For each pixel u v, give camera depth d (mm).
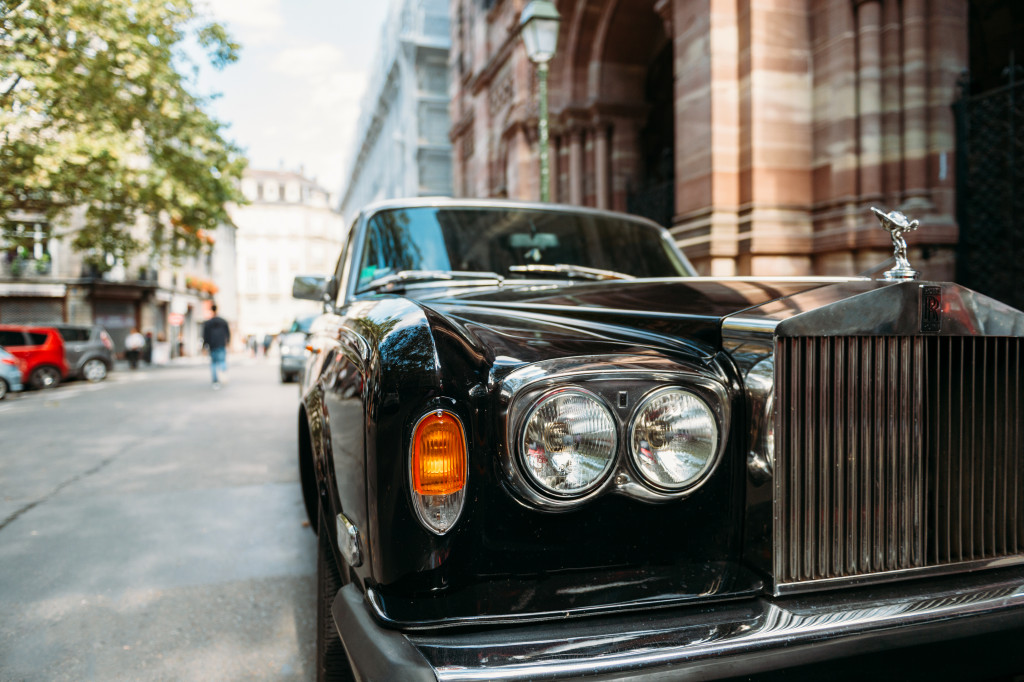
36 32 11664
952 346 1478
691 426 1259
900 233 1593
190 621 2561
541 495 1159
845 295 1392
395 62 33125
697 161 7480
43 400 11875
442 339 1272
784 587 1292
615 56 12195
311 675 2166
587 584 1199
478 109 17266
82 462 5613
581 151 12609
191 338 44969
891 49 6531
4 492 4582
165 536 3580
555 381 1182
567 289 2072
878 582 1385
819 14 7016
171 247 17578
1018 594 1360
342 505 1435
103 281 33219
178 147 15312
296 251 76938
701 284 1889
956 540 1479
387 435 1188
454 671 1042
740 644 1144
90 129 12898
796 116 7094
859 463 1384
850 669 1217
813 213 7117
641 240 3143
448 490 1158
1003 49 9836
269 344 44781
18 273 31500
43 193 13891
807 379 1336
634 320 1586
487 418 1182
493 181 16703
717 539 1291
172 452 6055
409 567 1150
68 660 2256
